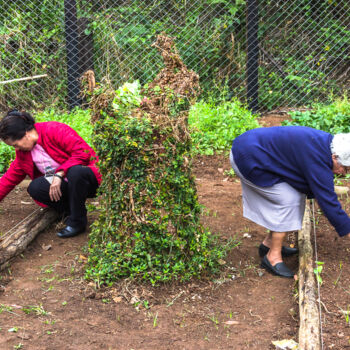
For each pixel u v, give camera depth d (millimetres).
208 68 8938
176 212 3379
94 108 3357
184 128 3395
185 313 3217
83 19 8328
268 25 9469
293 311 3232
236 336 2982
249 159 3486
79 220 4328
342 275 3670
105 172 3455
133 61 8781
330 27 9289
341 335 2947
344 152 3172
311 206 4938
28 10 9117
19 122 4004
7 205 5148
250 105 8242
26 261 3930
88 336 2953
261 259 3984
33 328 3018
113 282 3463
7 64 8906
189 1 9289
